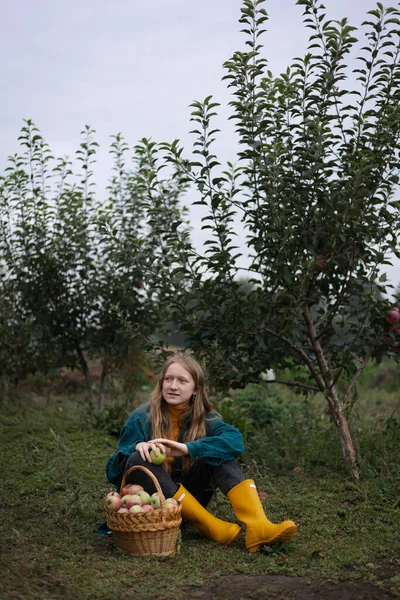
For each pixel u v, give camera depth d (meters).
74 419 7.87
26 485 5.18
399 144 5.14
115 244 6.09
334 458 5.76
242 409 7.93
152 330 7.96
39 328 7.84
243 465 5.83
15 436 6.69
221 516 4.45
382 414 7.96
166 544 3.76
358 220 5.12
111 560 3.69
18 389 8.97
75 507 4.50
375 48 5.11
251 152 5.12
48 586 3.26
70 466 5.68
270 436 6.62
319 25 5.11
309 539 4.11
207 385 5.71
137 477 4.01
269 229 5.25
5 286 7.93
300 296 5.22
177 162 5.25
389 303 5.53
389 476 5.04
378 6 5.05
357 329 5.68
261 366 5.62
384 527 4.21
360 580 3.43
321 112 5.29
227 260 5.36
